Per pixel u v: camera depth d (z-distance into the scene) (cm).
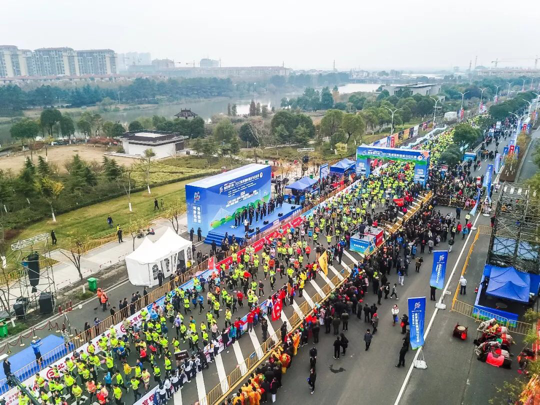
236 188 4906
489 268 3241
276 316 2909
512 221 3228
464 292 3231
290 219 4919
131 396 2241
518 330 2759
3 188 5041
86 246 4172
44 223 5012
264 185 5475
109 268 3850
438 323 2867
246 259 3647
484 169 7175
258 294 3234
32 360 2428
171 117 18562
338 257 3884
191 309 3095
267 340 2681
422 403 2144
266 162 8331
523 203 3362
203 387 2277
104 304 3133
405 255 3606
